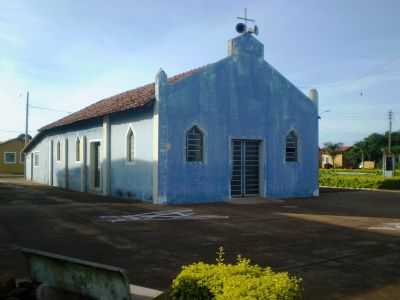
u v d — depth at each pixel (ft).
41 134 105.09
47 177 102.01
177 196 57.72
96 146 76.07
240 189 64.80
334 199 67.82
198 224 40.24
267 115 67.46
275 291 12.14
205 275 13.75
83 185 78.38
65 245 30.25
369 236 35.40
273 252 29.01
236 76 64.13
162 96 56.75
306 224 41.39
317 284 21.93
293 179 70.18
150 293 18.52
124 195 64.54
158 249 29.40
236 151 64.54
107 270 14.73
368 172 177.27
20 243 30.66
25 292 17.35
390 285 21.91
